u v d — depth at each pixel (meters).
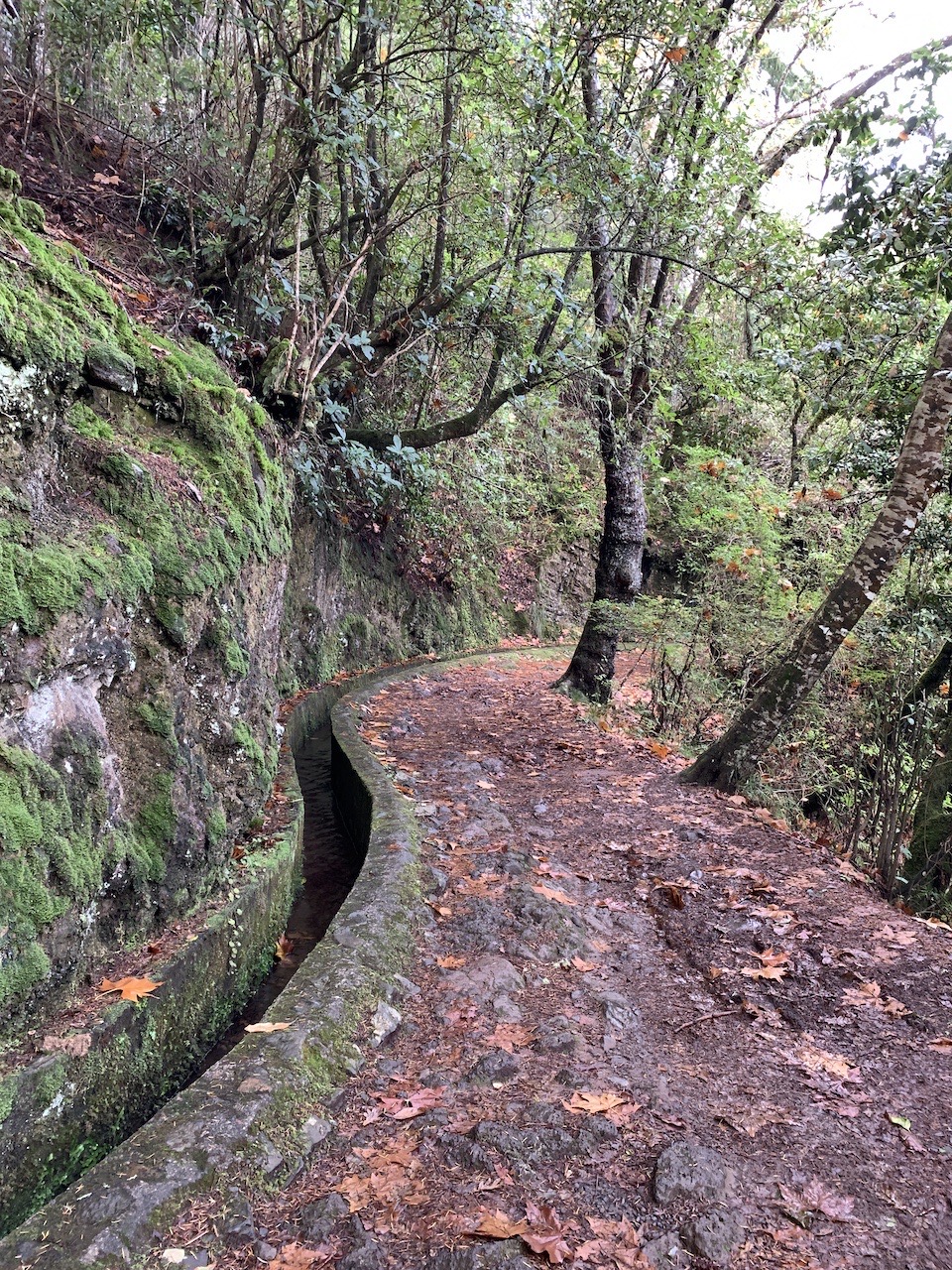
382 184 6.90
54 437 2.77
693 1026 2.78
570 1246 1.76
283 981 3.44
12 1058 2.04
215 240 5.65
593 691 8.59
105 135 5.93
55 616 2.37
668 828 4.66
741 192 7.11
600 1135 2.13
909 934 3.48
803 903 3.75
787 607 8.23
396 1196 1.91
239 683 3.69
